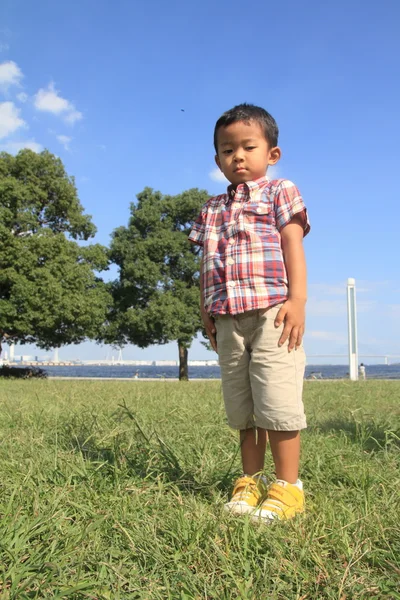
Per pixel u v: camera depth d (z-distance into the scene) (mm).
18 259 19625
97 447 2967
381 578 1567
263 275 2182
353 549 1720
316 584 1531
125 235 24609
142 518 1984
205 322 2461
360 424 4211
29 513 2027
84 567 1631
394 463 2885
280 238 2246
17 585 1458
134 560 1704
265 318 2156
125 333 24531
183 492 2365
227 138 2326
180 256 24344
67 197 22328
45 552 1691
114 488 2336
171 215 25047
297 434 2178
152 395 7211
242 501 2090
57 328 21453
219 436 3539
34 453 2848
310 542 1739
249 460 2332
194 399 6613
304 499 2215
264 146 2330
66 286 20609
